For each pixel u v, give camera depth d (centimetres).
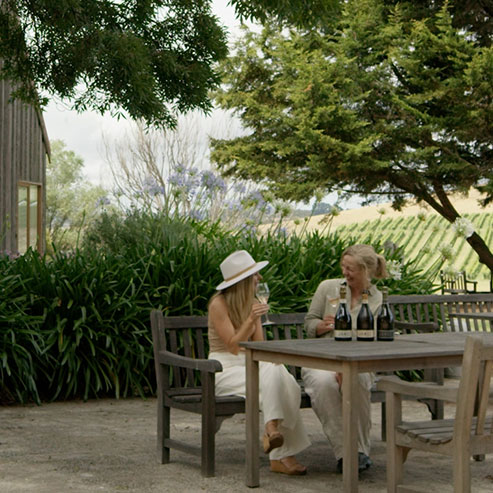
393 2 2139
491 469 477
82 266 786
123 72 1020
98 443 544
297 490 422
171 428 602
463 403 337
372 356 374
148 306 780
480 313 702
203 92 1170
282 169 2131
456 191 2086
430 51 1962
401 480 376
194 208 1044
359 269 487
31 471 459
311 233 1020
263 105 2111
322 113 1939
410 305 714
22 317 714
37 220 2094
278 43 2223
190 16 1145
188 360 462
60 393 750
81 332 732
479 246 2141
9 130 1862
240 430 599
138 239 941
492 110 1880
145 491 416
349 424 376
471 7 1914
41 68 1062
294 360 409
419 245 4050
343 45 2080
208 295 796
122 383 762
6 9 1065
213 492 416
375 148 2056
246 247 888
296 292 843
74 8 988
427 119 1958
